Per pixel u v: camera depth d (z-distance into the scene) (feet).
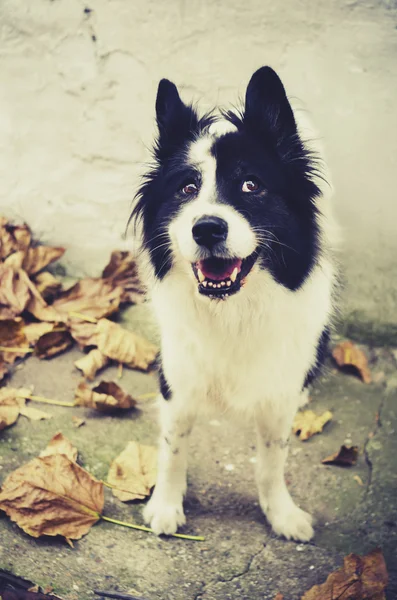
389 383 4.62
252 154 3.17
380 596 3.15
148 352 4.63
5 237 5.03
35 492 3.46
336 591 3.17
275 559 3.45
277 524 3.60
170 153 3.37
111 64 4.92
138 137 4.97
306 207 3.31
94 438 4.04
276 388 3.51
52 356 4.62
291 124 3.23
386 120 4.54
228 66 4.77
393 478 3.90
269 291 3.31
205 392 3.59
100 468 3.85
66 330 4.69
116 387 4.21
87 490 3.54
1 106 5.12
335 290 3.83
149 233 3.45
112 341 4.58
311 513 3.72
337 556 3.46
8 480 3.48
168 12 4.75
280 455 3.59
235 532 3.60
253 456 4.08
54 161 5.15
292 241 3.26
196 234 3.02
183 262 3.30
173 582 3.30
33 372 4.47
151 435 4.12
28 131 5.13
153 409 4.31
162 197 3.36
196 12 4.71
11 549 3.31
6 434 3.97
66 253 5.25
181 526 3.60
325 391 4.56
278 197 3.21
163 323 3.53
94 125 5.03
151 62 4.86
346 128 4.61
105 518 3.57
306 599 3.17
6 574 3.18
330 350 4.76
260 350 3.43
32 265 5.02
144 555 3.43
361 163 4.62
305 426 4.23
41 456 3.57
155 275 3.45
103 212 5.15
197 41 4.76
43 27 4.94
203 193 3.15
